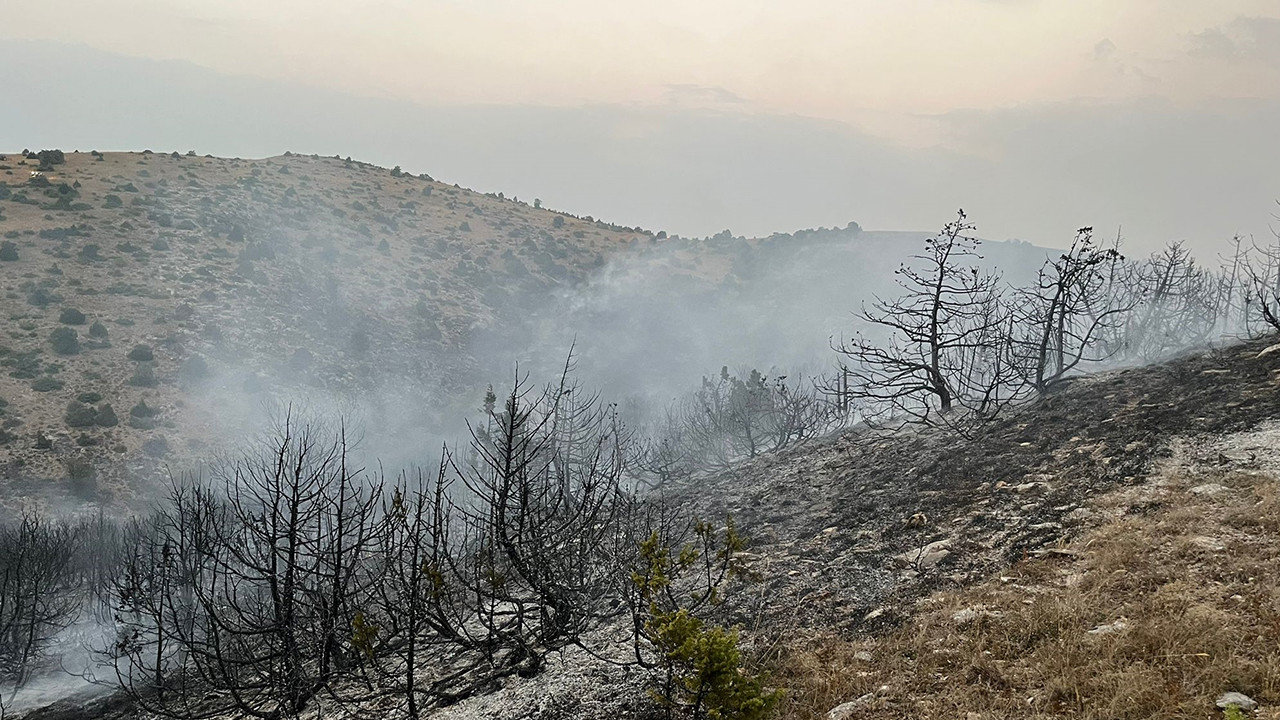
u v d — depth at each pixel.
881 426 15.77
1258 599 5.81
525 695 7.56
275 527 8.65
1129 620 6.02
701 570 9.81
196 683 10.93
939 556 8.31
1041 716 5.20
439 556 8.72
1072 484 9.20
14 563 15.00
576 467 12.99
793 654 7.03
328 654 8.61
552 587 8.56
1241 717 4.44
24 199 81.50
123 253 74.06
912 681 6.07
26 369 53.38
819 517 10.97
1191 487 8.15
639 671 7.37
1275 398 9.64
